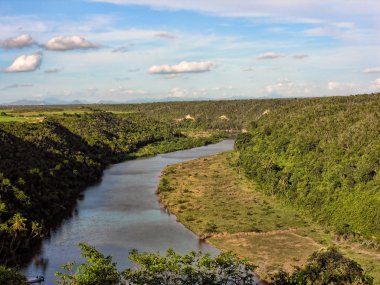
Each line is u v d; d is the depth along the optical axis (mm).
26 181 101625
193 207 110500
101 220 100688
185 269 49656
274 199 117125
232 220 100125
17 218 80750
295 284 64625
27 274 70062
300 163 117000
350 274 62469
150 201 118375
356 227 86000
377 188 88562
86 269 46688
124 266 73250
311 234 90625
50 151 135125
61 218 102250
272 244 85375
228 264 52438
